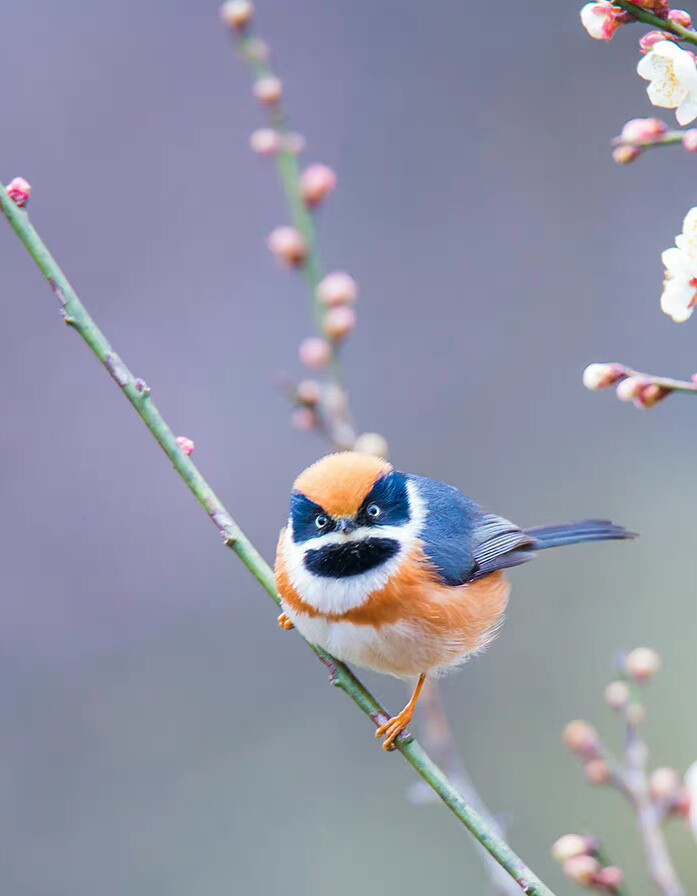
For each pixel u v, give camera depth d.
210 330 15.58
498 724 12.91
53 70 16.44
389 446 15.12
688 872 11.61
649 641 13.34
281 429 15.14
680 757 12.45
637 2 5.90
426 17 16.84
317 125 16.41
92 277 15.73
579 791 12.38
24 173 16.05
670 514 14.33
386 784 12.91
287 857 12.61
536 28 16.84
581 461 14.95
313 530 7.84
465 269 16.08
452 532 8.20
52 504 14.77
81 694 13.80
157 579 14.55
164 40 16.67
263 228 16.02
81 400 15.17
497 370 15.59
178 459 7.16
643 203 16.20
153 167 16.22
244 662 13.97
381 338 15.70
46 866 12.74
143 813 13.02
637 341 15.60
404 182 16.34
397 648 7.86
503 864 6.29
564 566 13.77
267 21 16.72
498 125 16.56
